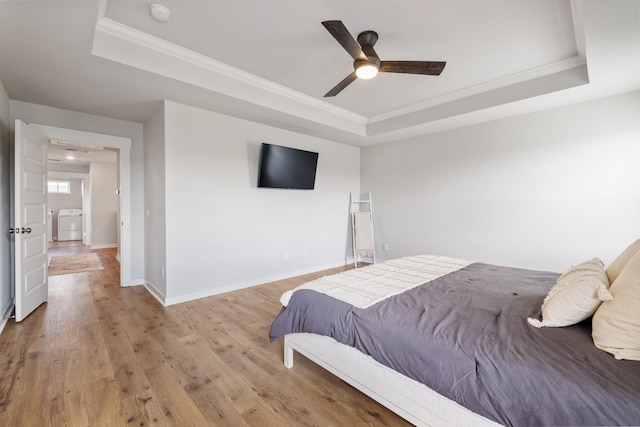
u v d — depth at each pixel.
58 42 2.11
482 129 4.03
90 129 3.69
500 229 3.90
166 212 3.27
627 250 1.59
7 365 2.04
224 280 3.78
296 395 1.77
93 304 3.29
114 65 2.43
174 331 2.63
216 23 2.30
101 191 7.47
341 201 5.39
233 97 3.15
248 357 2.20
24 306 2.84
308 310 1.86
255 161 4.07
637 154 2.99
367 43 2.42
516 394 1.06
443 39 2.53
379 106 4.16
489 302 1.73
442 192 4.47
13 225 3.19
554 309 1.38
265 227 4.22
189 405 1.67
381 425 1.54
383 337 1.46
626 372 1.00
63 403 1.67
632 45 2.16
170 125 3.27
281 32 2.42
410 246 4.91
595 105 3.20
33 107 3.31
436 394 1.31
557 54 2.78
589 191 3.26
